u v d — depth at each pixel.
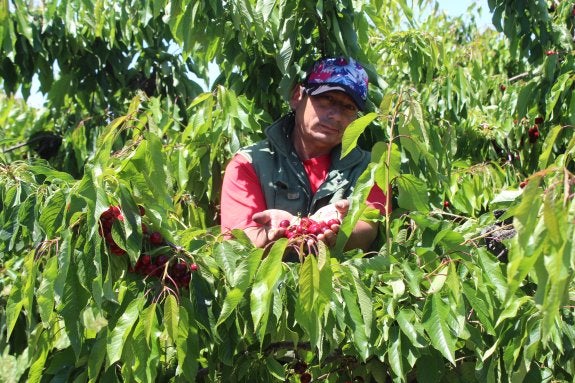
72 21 5.33
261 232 2.65
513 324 2.35
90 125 5.69
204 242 2.53
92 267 2.20
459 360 2.67
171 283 2.38
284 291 2.35
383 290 2.46
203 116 3.61
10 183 2.85
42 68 5.67
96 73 5.80
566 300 1.79
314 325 2.11
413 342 2.25
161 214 2.29
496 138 5.05
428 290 2.44
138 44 5.72
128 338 2.20
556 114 4.61
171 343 2.25
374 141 3.69
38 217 2.48
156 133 2.40
